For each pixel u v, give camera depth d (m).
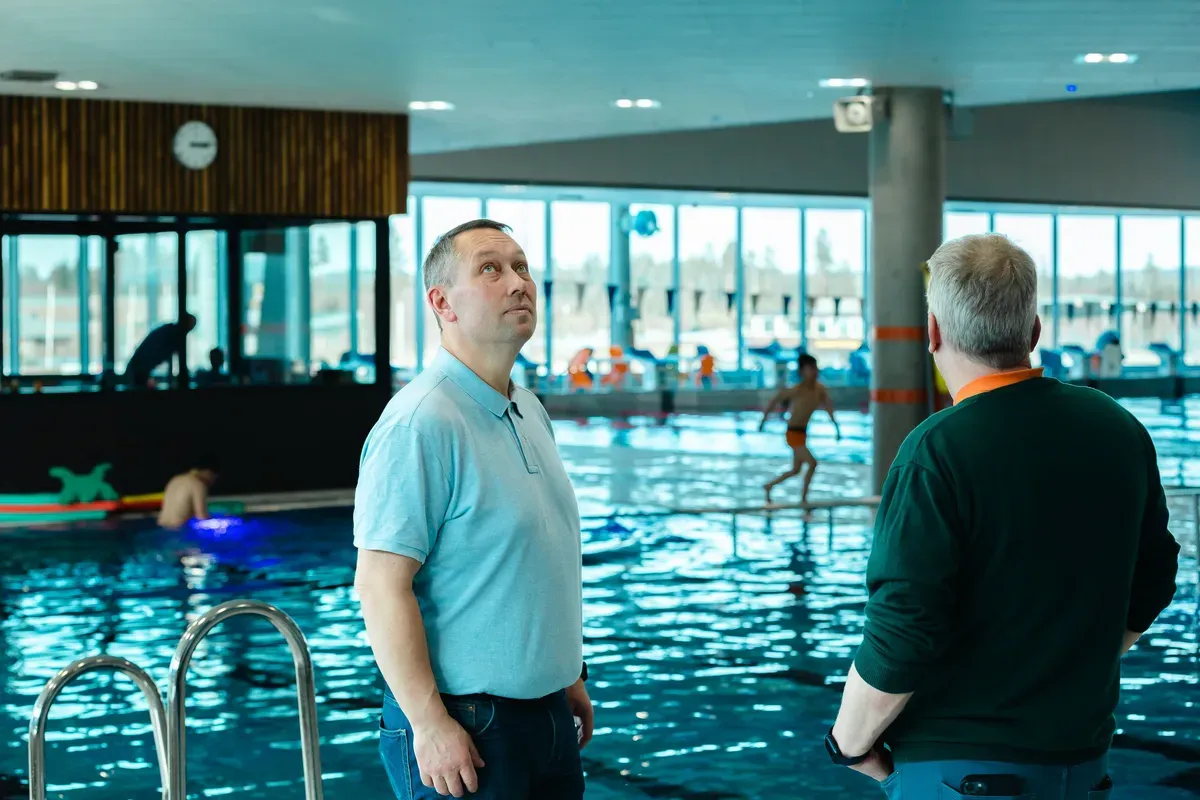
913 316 11.67
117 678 5.89
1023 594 2.09
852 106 11.45
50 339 11.91
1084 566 2.11
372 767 4.70
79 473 11.96
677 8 8.32
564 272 25.88
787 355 26.91
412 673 2.35
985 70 10.82
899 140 11.67
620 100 12.39
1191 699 5.42
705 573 8.30
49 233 11.85
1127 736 4.92
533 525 2.48
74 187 11.82
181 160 12.15
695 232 26.94
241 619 7.09
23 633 6.78
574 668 2.57
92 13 8.27
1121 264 29.20
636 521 10.52
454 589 2.46
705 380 26.12
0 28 8.73
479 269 2.52
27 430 11.79
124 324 12.13
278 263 12.67
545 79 11.09
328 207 12.73
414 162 19.28
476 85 11.34
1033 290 2.20
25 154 11.66
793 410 11.66
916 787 2.17
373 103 12.30
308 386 12.82
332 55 9.86
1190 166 22.48
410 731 2.48
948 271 2.21
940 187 11.78
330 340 12.91
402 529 2.38
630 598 7.54
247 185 12.41
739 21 8.76
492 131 14.79
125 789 4.50
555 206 25.72
